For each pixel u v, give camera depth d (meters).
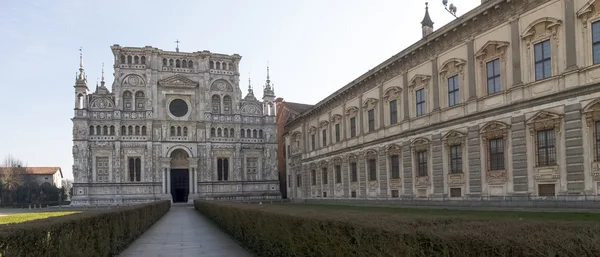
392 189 46.38
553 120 28.25
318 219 12.46
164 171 92.06
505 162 31.80
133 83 93.00
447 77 38.25
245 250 22.66
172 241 27.16
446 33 37.56
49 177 162.25
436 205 38.94
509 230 7.02
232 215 28.09
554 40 28.44
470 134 35.16
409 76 43.69
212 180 95.56
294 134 81.62
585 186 26.30
